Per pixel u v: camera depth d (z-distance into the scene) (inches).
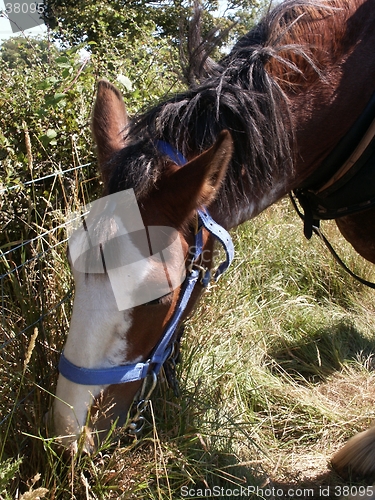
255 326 105.2
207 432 74.5
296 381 99.7
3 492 54.4
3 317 72.4
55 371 70.0
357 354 105.3
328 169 71.6
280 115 63.4
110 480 61.7
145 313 53.9
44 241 82.9
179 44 67.4
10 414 61.3
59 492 59.6
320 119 68.0
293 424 87.0
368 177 68.4
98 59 115.1
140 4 278.4
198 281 61.1
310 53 67.2
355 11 70.2
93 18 228.4
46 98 88.4
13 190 81.0
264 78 62.6
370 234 76.9
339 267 130.6
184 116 59.2
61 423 57.4
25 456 62.9
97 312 52.2
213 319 94.1
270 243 132.3
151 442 69.3
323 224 141.9
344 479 75.2
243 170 62.5
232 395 86.8
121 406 60.1
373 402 91.9
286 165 67.0
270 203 69.6
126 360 56.0
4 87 90.0
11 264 85.3
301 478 75.6
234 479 71.9
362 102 69.5
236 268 109.6
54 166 85.7
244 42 68.2
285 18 68.2
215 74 65.3
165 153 57.6
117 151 59.4
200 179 51.8
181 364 83.2
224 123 60.5
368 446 74.2
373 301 126.1
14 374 66.7
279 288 119.6
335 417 86.9
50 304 76.5
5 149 82.1
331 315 118.9
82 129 92.0
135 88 111.7
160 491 62.4
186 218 54.4
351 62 69.2
